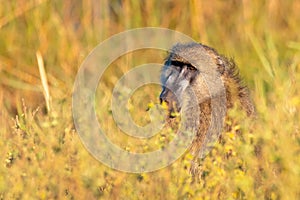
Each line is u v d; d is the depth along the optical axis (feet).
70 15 149.07
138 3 151.33
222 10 154.71
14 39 144.36
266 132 76.95
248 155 77.05
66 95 105.91
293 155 74.13
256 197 73.41
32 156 79.46
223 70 98.73
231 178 74.49
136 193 73.97
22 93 132.26
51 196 75.41
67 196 75.97
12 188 75.92
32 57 140.97
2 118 108.27
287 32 152.05
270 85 118.32
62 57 141.18
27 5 147.43
